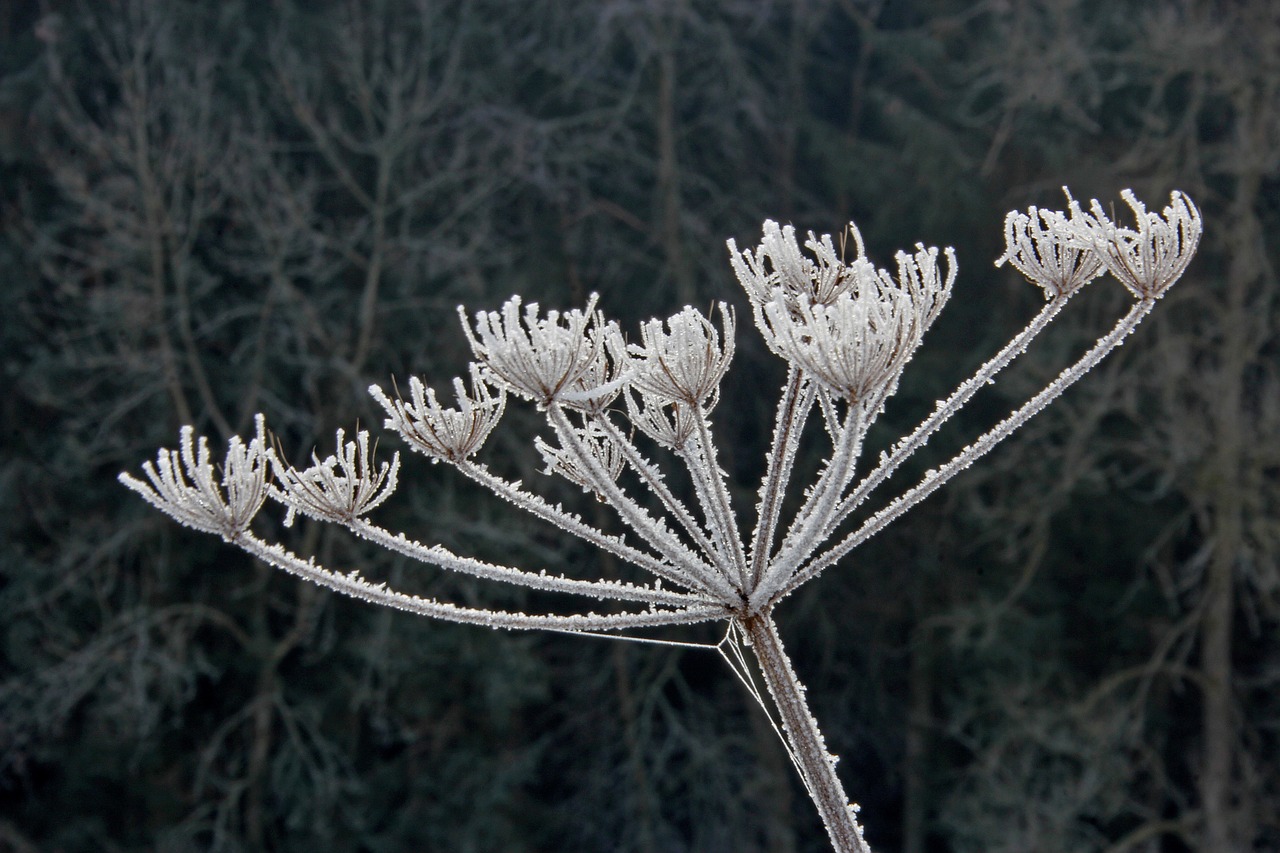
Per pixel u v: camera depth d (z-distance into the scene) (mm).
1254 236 16438
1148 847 16016
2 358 16125
